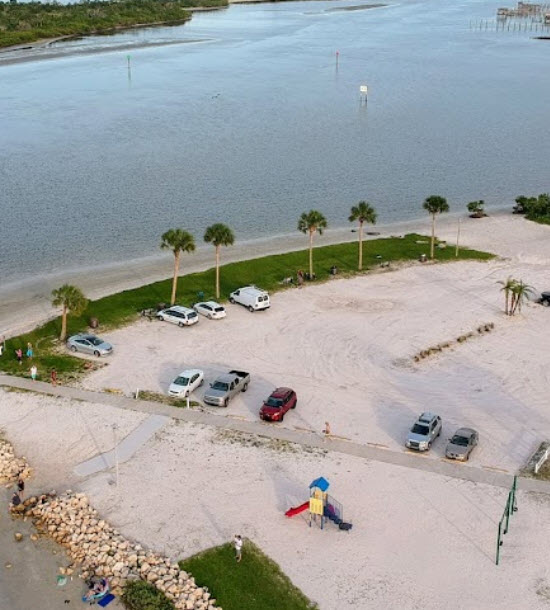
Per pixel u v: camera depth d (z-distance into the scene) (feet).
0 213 370.32
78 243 331.16
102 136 529.86
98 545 140.05
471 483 157.17
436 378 205.26
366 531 143.43
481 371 209.46
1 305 263.08
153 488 156.25
